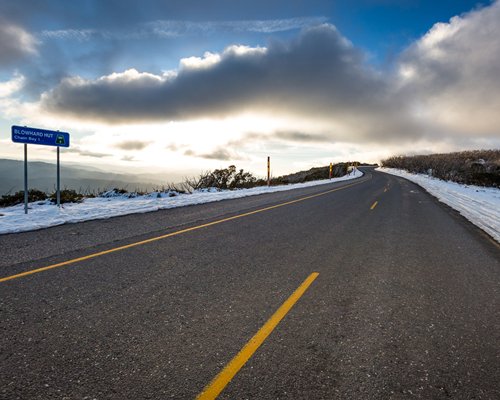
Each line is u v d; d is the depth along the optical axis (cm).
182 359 271
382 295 420
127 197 1466
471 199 1680
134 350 283
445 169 4478
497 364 277
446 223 988
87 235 727
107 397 225
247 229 820
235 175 2459
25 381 240
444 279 488
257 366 264
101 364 262
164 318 343
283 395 232
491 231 877
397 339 312
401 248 671
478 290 447
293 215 1060
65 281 443
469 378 257
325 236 762
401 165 6862
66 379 243
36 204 1140
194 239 703
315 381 248
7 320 332
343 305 386
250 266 524
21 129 934
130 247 627
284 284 449
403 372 262
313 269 517
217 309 367
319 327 331
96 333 310
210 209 1165
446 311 378
